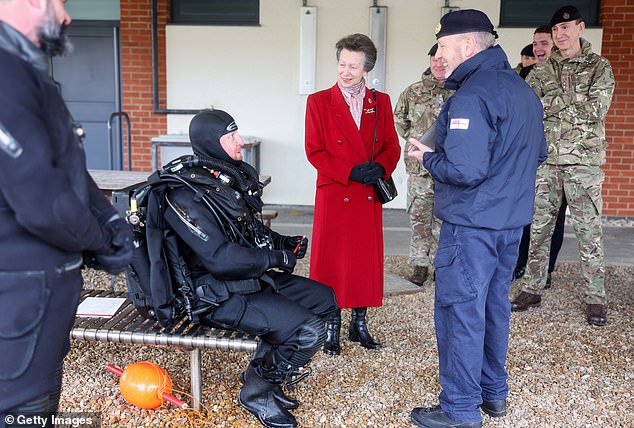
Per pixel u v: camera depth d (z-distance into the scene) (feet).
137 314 9.65
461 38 8.39
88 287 15.08
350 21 24.22
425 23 24.04
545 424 9.27
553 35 13.62
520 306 14.32
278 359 8.61
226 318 8.48
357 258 11.36
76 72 26.04
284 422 8.82
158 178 8.18
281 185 25.64
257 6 24.56
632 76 23.45
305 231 21.67
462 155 7.95
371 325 13.24
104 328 8.99
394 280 16.29
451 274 8.53
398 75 24.50
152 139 23.59
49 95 5.21
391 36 24.22
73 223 5.04
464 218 8.34
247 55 24.76
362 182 11.03
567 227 23.72
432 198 15.75
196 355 9.14
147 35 24.90
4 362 5.03
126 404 9.43
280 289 9.50
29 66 5.05
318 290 9.66
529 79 14.06
